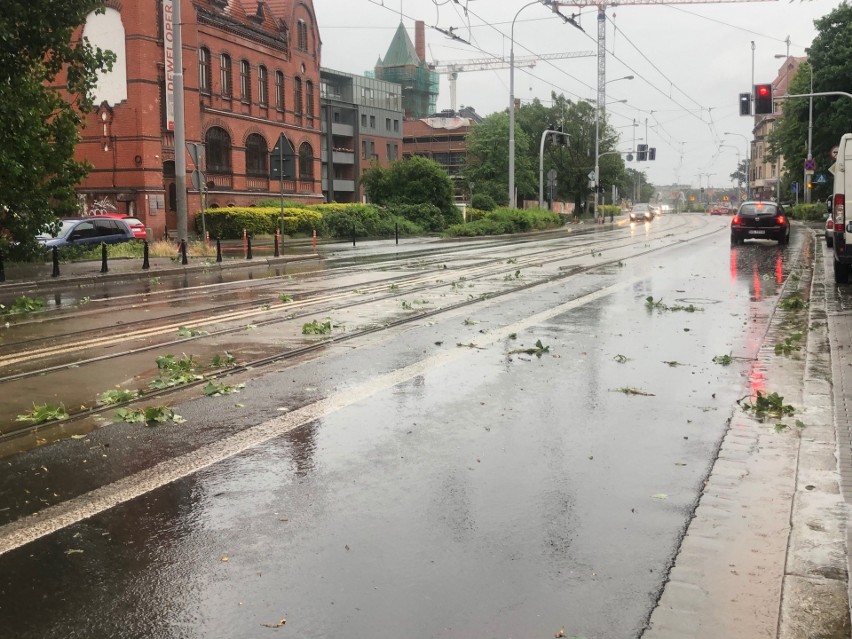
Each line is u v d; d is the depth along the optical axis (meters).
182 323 12.30
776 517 4.67
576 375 8.40
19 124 18.45
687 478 5.33
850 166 16.22
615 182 93.00
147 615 3.61
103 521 4.68
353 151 88.50
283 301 14.85
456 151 115.81
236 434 6.37
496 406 7.17
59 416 6.89
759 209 30.94
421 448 5.98
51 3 17.44
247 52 46.81
